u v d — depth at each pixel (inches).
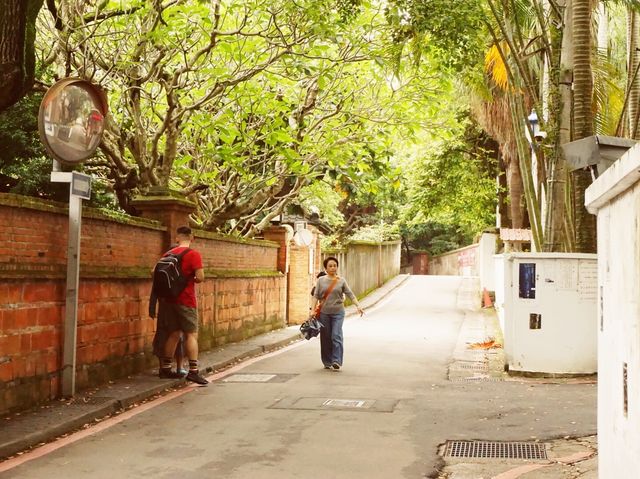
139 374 414.9
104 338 381.1
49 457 248.5
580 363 426.6
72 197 330.0
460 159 1146.0
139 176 512.1
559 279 428.8
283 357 538.6
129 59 459.8
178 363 406.3
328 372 452.8
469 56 439.5
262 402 349.4
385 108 598.9
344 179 681.0
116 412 325.1
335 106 621.3
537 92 765.9
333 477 226.4
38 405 315.6
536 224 550.0
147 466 237.9
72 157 322.7
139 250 428.8
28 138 418.9
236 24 504.7
